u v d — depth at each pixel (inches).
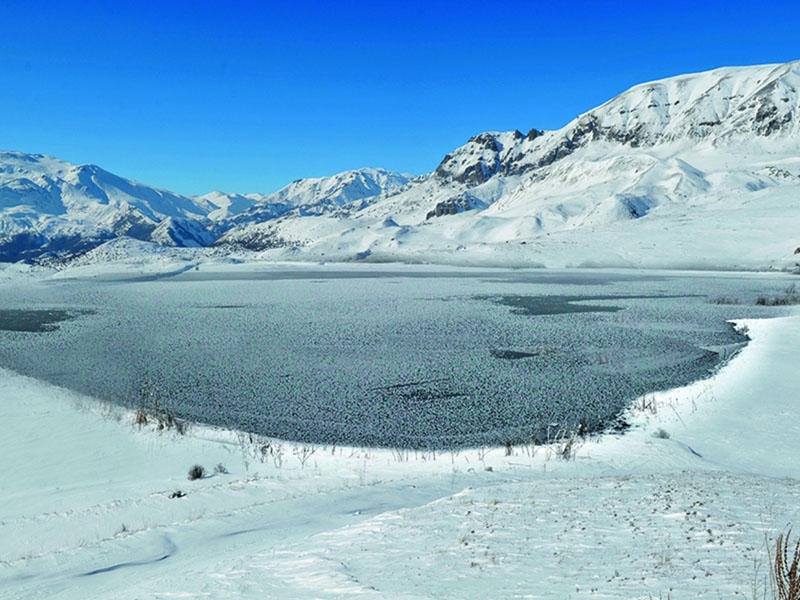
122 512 658.8
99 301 3361.2
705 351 1790.1
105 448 984.3
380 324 2409.0
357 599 306.7
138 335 2181.3
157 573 422.6
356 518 590.2
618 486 624.1
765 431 1053.8
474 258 6402.6
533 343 1967.3
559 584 316.5
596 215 7598.4
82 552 497.4
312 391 1407.5
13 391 1373.0
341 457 973.2
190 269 6309.1
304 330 2269.9
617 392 1379.2
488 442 1074.7
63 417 1158.3
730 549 365.7
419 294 3614.7
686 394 1322.6
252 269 6245.1
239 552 466.0
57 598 390.6
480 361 1708.9
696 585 298.0
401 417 1218.0
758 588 287.9
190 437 1053.2
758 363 1558.8
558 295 3459.6
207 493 727.7
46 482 834.8
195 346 1957.4
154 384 1469.0
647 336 2060.8
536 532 439.8
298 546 450.6
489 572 346.0
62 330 2311.8
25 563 476.7
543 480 745.0
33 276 5359.3
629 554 368.5
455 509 549.3
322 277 5162.4
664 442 991.6
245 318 2618.1
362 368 1632.6
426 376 1541.6
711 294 3358.8
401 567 364.2
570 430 1128.2
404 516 535.8
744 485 614.2
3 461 921.5
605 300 3174.2
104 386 1450.5
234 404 1305.4
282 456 977.5
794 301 2851.9
